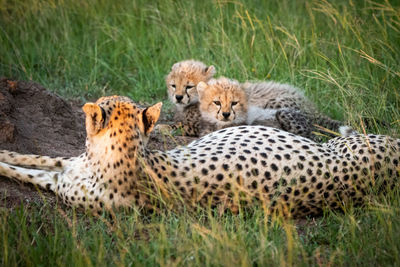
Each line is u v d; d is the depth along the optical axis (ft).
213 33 46.60
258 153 23.49
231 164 23.03
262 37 44.93
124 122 22.24
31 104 31.68
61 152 28.78
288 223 22.34
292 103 38.01
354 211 24.00
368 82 36.81
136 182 22.30
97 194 22.57
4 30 45.96
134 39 47.67
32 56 43.91
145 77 44.62
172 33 47.37
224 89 36.22
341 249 20.94
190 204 22.91
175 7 49.93
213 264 18.98
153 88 43.45
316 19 47.16
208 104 36.81
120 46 47.09
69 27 47.88
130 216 22.36
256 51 44.04
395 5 47.19
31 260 19.19
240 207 23.00
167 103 41.91
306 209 23.77
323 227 23.36
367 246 20.63
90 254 19.71
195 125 39.11
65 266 19.21
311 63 41.63
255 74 43.32
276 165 23.22
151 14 50.65
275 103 38.78
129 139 22.09
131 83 44.42
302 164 23.43
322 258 20.74
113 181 22.25
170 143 34.17
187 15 48.37
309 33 45.24
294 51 43.39
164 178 22.58
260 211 22.41
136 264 19.08
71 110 34.06
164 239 19.85
